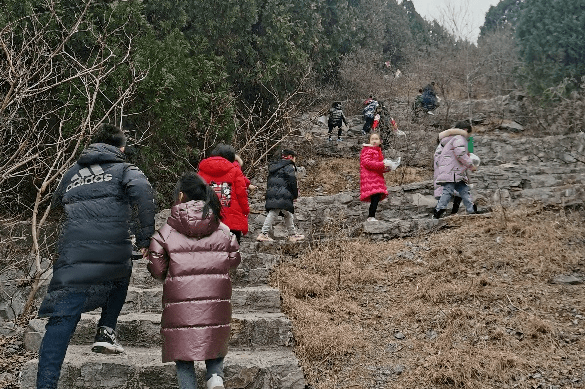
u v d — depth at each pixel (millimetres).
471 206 7395
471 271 5492
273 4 13961
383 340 4500
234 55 12500
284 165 6977
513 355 4004
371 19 21516
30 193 7875
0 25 7562
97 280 3281
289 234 7094
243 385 3779
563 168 9320
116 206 3422
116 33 9258
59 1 8430
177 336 3113
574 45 12203
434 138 12406
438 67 18062
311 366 4141
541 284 5137
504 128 13148
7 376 3857
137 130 8914
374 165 7328
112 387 3688
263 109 13328
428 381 3863
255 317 4434
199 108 9680
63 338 3225
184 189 3479
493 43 19141
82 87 7910
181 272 3217
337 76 17453
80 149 7461
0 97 6086
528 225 6371
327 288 5414
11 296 5051
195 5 11938
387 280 5598
